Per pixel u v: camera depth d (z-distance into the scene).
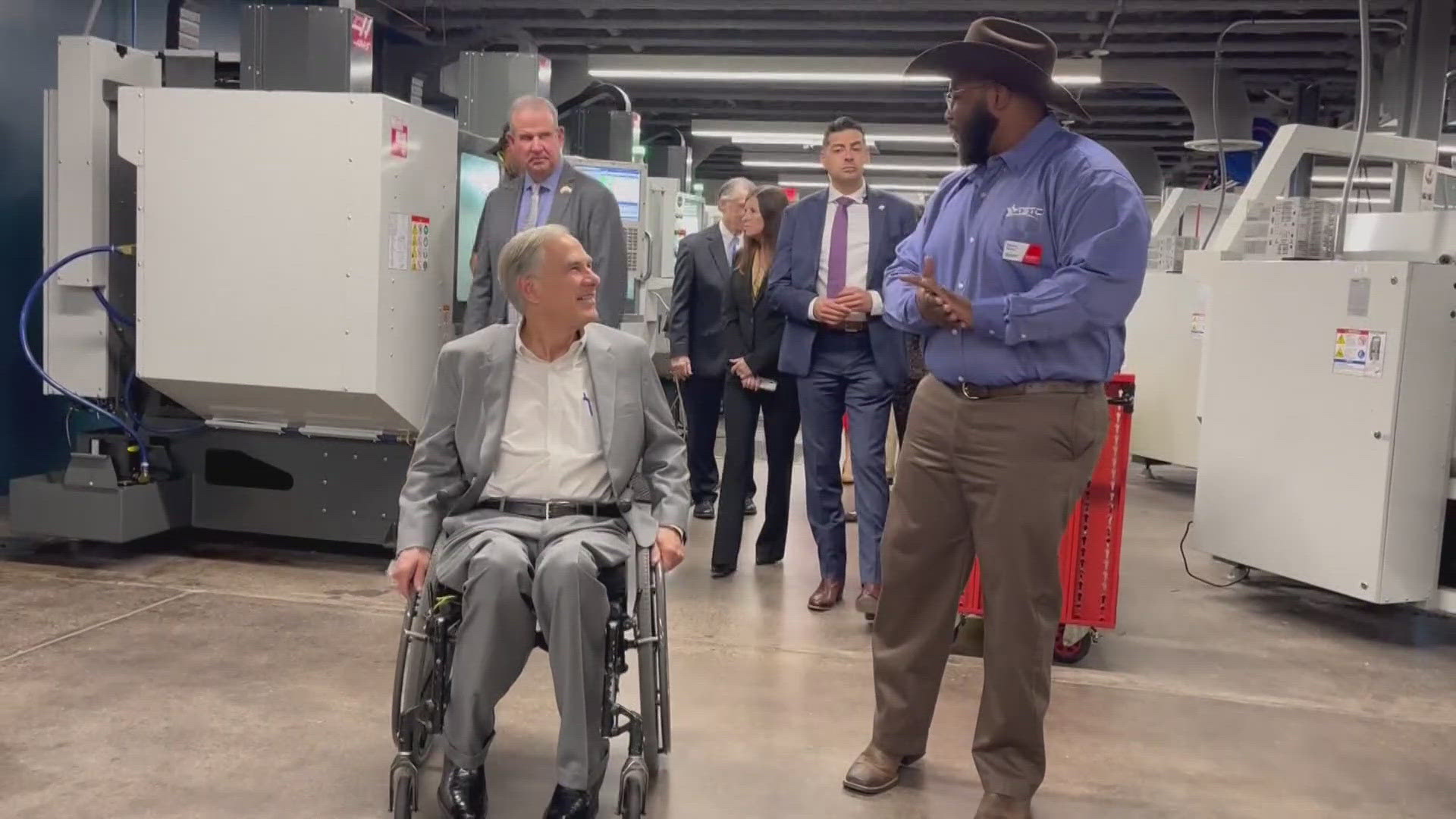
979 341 2.35
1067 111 2.42
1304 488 4.26
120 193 4.45
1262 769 2.89
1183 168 15.60
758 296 4.42
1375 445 3.99
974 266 2.45
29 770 2.58
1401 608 4.54
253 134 4.07
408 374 4.27
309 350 4.11
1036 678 2.39
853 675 3.44
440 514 2.51
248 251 4.11
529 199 4.04
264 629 3.64
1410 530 4.01
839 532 4.10
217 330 4.16
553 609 2.22
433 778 2.61
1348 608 4.52
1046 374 2.32
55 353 4.45
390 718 2.95
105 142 4.36
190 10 5.12
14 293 5.45
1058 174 2.35
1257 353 4.46
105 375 4.43
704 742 2.90
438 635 2.33
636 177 6.34
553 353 2.54
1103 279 2.23
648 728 2.35
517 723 2.96
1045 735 3.06
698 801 2.56
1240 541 4.54
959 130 2.45
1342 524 4.12
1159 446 7.17
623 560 2.38
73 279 4.35
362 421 4.31
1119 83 9.98
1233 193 9.48
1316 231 4.59
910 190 20.19
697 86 12.33
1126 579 4.93
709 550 5.10
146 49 6.31
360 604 3.94
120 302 4.48
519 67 5.23
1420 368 3.94
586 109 7.67
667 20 9.17
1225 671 3.68
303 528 4.49
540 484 2.51
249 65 4.22
